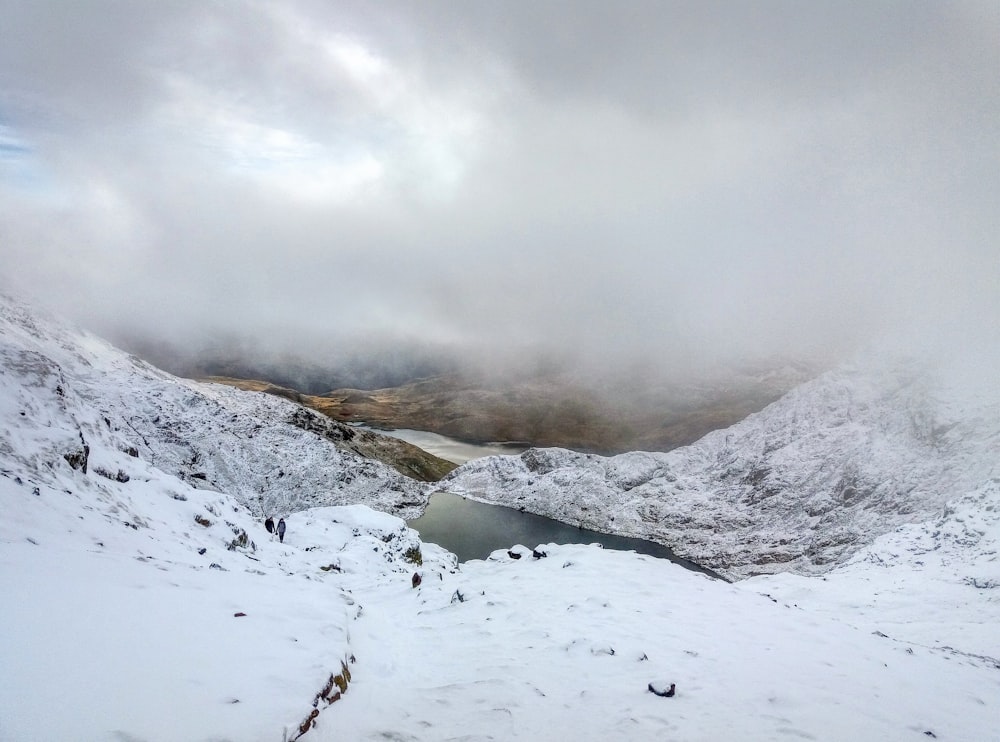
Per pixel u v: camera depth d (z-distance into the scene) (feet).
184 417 349.20
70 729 16.84
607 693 30.96
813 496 424.87
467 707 28.66
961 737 29.73
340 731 23.89
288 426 440.86
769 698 31.37
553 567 64.03
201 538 79.97
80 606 26.50
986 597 150.51
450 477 632.38
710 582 59.67
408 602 56.65
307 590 46.55
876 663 39.96
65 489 59.62
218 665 24.45
